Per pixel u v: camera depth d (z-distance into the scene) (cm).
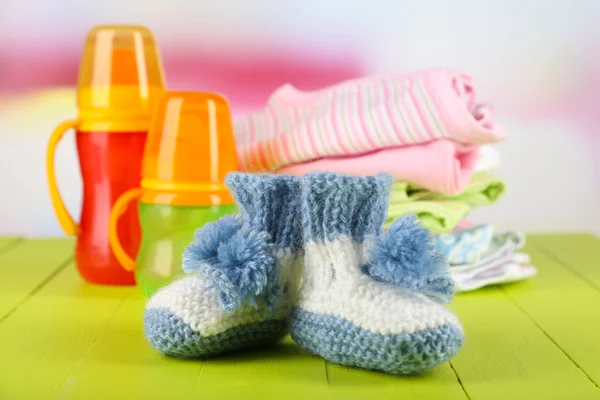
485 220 153
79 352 76
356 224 72
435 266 69
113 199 104
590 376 69
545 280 109
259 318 73
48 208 150
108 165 103
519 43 146
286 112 109
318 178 70
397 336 65
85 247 106
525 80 147
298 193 74
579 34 146
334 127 98
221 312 71
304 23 144
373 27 145
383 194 72
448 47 146
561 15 146
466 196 107
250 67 145
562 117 149
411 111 94
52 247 134
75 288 104
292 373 69
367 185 70
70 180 149
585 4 145
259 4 143
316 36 145
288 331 77
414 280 68
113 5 143
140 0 143
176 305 71
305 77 146
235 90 145
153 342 73
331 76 146
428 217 100
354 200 71
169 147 94
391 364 67
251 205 74
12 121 147
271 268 71
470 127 92
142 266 98
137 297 99
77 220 151
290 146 101
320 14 144
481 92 147
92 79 103
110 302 96
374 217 72
